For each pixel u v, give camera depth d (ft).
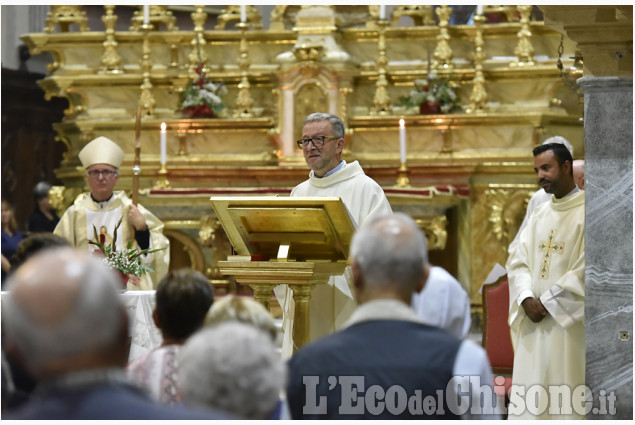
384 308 10.50
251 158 41.09
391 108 41.32
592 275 18.15
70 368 7.48
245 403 8.75
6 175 48.01
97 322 7.39
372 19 41.91
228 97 42.45
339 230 17.29
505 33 40.73
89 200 28.04
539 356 21.57
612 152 18.11
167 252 27.53
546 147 22.11
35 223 41.16
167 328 12.42
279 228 17.56
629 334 17.95
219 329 8.99
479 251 39.24
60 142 50.62
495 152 39.34
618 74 18.04
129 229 27.53
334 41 40.68
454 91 40.45
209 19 50.52
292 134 39.96
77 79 42.06
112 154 27.86
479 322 38.96
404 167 36.70
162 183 37.45
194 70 41.63
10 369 13.47
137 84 42.19
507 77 40.01
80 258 7.57
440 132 39.81
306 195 20.36
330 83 39.73
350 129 40.09
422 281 10.80
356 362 10.28
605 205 18.11
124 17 49.85
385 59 40.70
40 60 49.42
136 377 11.96
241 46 42.01
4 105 47.80
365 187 20.12
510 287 22.45
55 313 7.29
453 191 37.55
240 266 17.25
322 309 19.52
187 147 41.65
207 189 36.86
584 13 17.98
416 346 10.28
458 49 41.45
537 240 22.24
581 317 21.03
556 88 39.81
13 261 18.03
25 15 48.44
